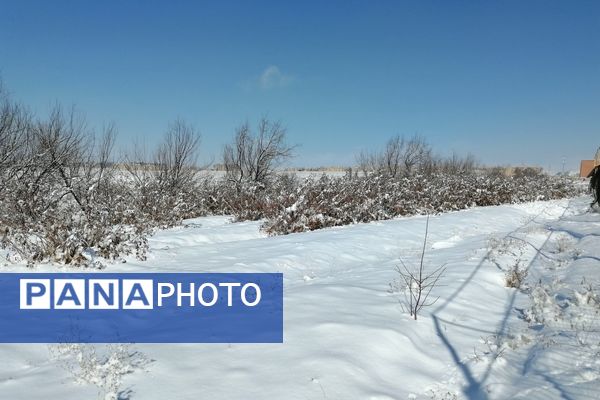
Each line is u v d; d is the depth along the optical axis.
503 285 8.27
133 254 10.47
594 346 5.19
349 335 5.10
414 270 8.98
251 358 4.54
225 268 9.23
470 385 4.45
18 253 9.68
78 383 3.95
